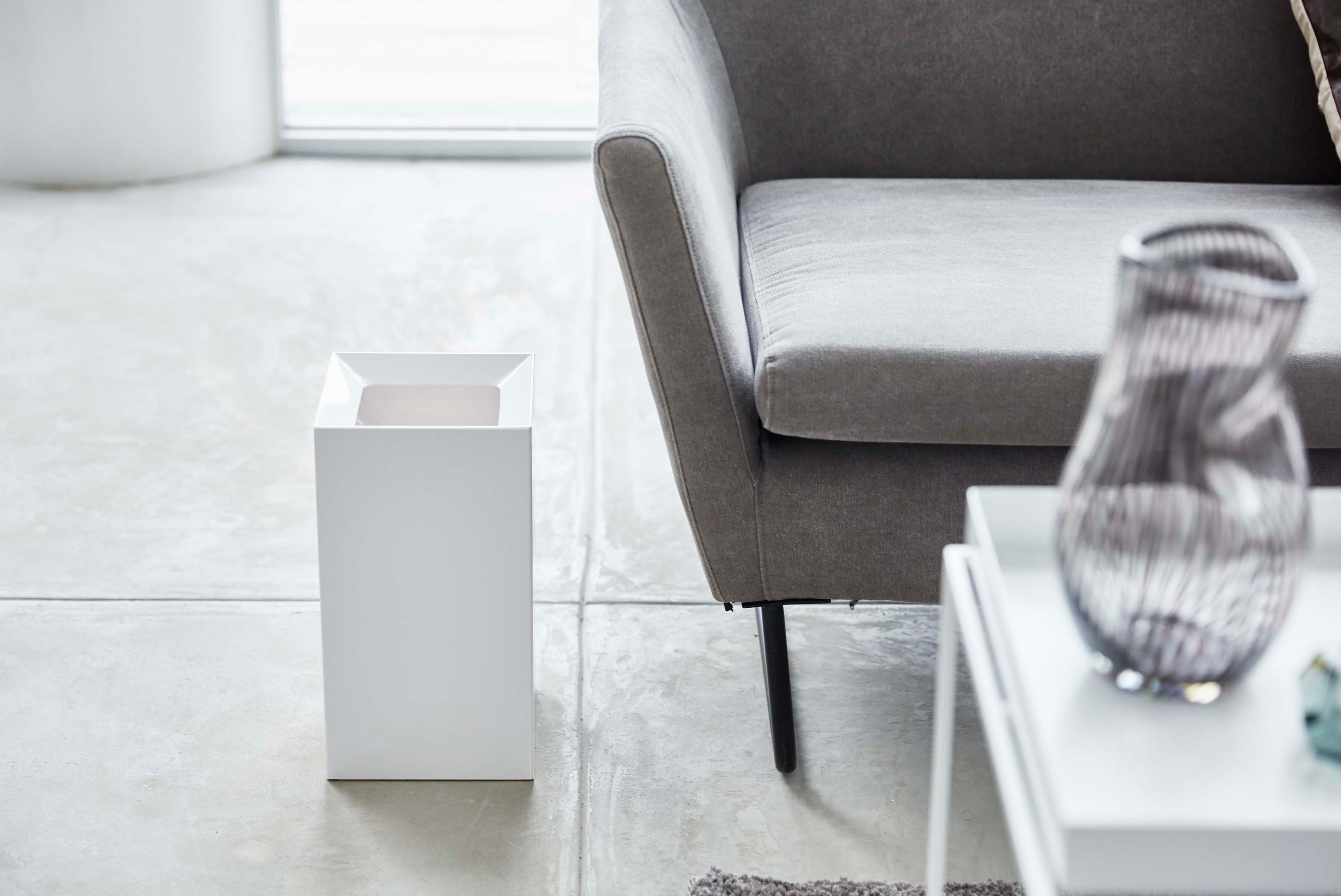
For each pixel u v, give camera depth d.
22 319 2.31
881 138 1.85
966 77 1.82
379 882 1.22
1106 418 0.71
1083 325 1.26
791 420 1.22
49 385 2.11
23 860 1.23
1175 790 0.68
